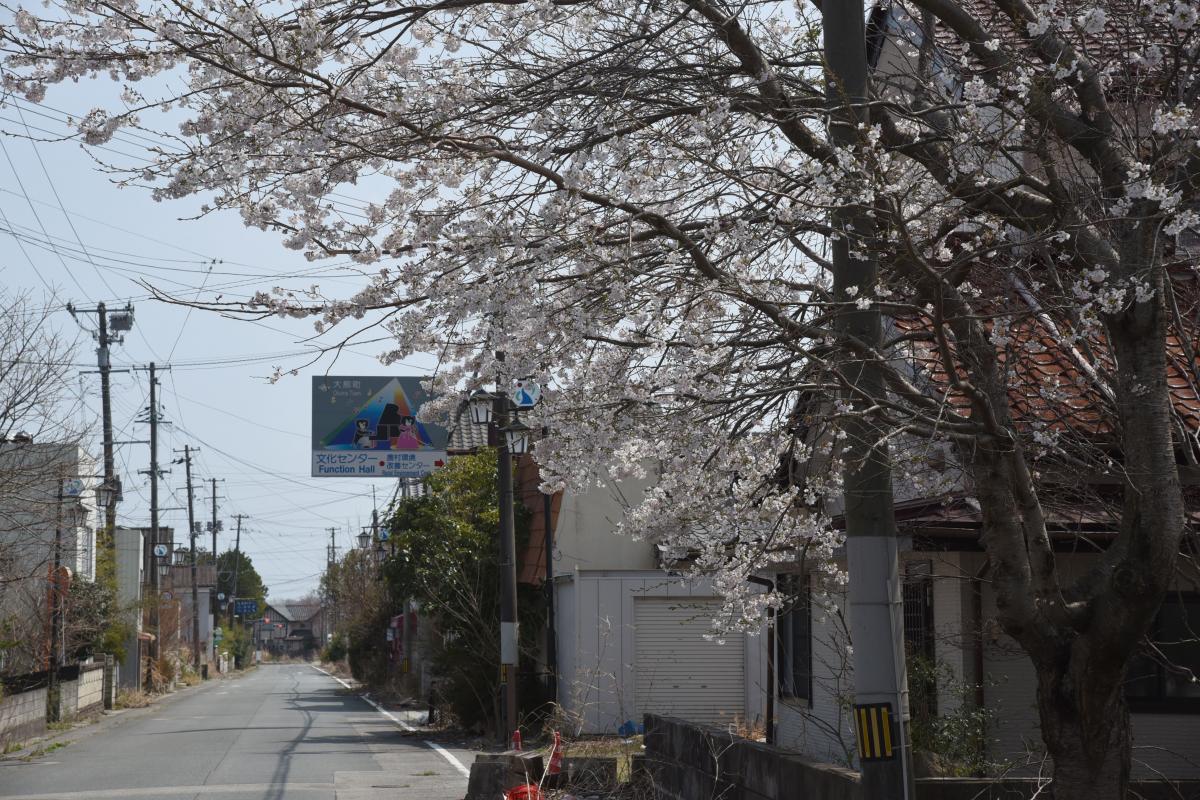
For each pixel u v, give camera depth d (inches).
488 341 357.7
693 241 335.3
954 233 387.9
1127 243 295.3
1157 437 280.8
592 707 1085.1
